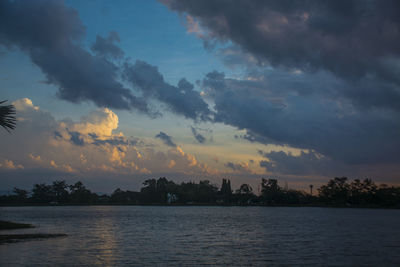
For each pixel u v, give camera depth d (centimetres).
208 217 12406
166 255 3397
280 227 7625
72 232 5781
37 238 4581
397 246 4269
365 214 15988
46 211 17688
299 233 6119
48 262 2888
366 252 3734
